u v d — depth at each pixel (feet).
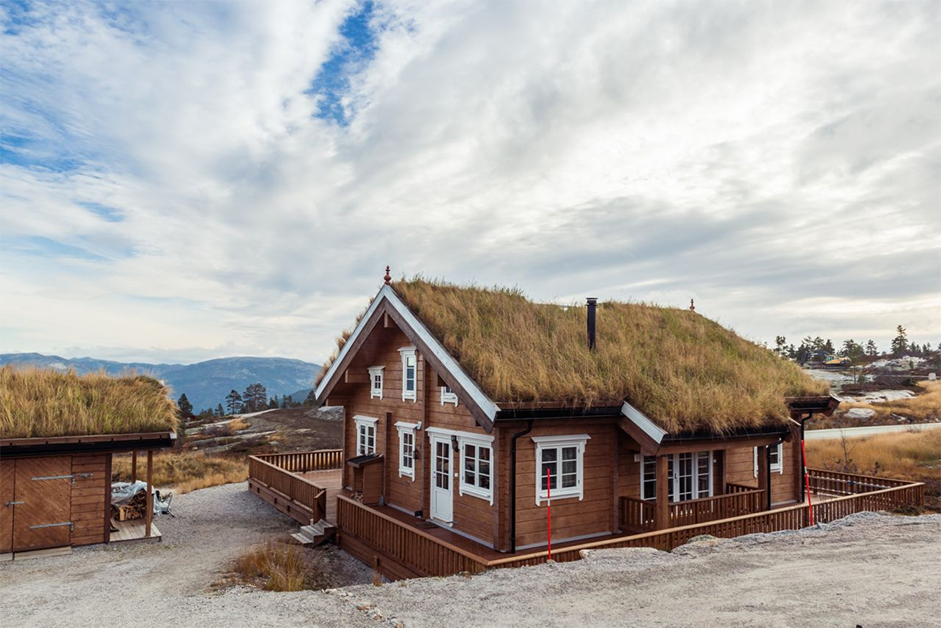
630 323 64.08
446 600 27.58
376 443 63.67
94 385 55.93
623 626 23.50
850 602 26.09
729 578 29.94
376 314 58.13
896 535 39.58
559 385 43.42
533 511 43.42
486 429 40.63
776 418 49.62
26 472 46.93
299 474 80.79
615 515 46.98
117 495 62.08
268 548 47.67
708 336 68.59
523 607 26.17
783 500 60.75
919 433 106.22
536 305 61.26
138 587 36.37
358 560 47.91
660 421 43.21
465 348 45.39
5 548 45.73
